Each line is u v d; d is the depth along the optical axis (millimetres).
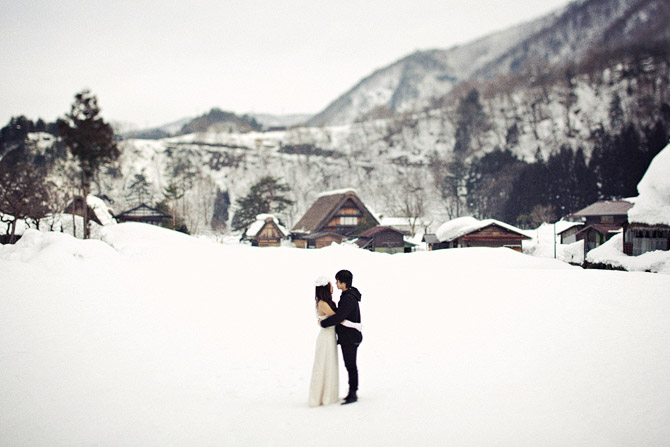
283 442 4633
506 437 4562
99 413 5559
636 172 84438
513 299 10695
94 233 35844
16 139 125750
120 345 8594
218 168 127062
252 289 15047
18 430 5020
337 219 65000
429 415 5219
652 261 26500
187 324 10422
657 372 5895
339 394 6332
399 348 8414
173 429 5051
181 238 34875
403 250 56750
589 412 5094
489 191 95812
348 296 6062
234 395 6320
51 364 7363
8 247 16938
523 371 6496
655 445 4340
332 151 148500
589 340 7348
